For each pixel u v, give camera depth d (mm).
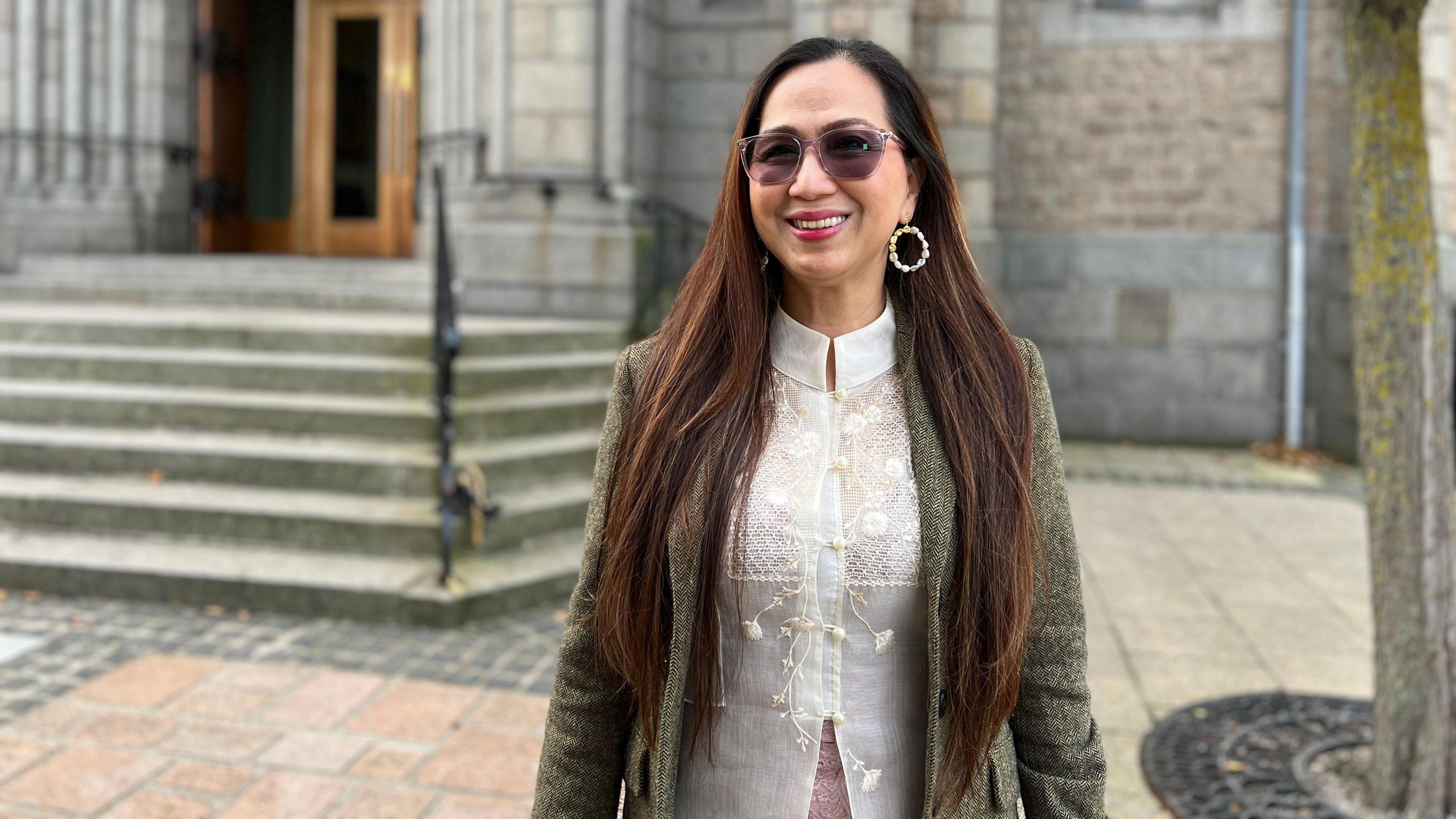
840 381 1342
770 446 1325
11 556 4836
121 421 5738
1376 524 2939
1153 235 9266
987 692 1253
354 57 10633
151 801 3041
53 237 9617
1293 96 8828
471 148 8641
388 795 3113
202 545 5035
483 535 4781
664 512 1285
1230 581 5371
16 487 5262
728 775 1317
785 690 1297
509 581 4754
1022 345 1414
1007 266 9500
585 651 1372
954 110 8539
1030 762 1370
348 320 6852
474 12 8523
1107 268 9344
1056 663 1332
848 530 1281
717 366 1351
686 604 1272
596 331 7258
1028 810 1383
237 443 5469
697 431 1309
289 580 4633
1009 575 1248
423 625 4531
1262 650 4363
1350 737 3438
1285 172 9000
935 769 1247
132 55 9969
